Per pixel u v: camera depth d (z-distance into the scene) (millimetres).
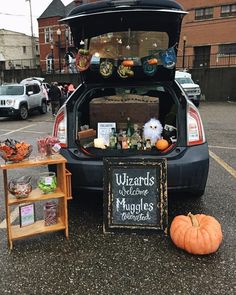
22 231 2887
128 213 2951
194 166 3037
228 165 5211
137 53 3516
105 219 2969
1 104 12547
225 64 26250
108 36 3449
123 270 2463
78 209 3564
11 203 2730
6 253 2713
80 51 3471
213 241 2596
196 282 2311
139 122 3557
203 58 27891
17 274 2434
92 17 3072
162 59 3326
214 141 7367
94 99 3664
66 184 2900
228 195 3889
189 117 3162
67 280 2355
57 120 3328
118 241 2879
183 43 28062
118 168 2932
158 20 3123
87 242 2871
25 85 14000
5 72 31828
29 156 2859
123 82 3617
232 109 15664
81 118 3674
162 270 2455
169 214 3391
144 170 2910
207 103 19672
